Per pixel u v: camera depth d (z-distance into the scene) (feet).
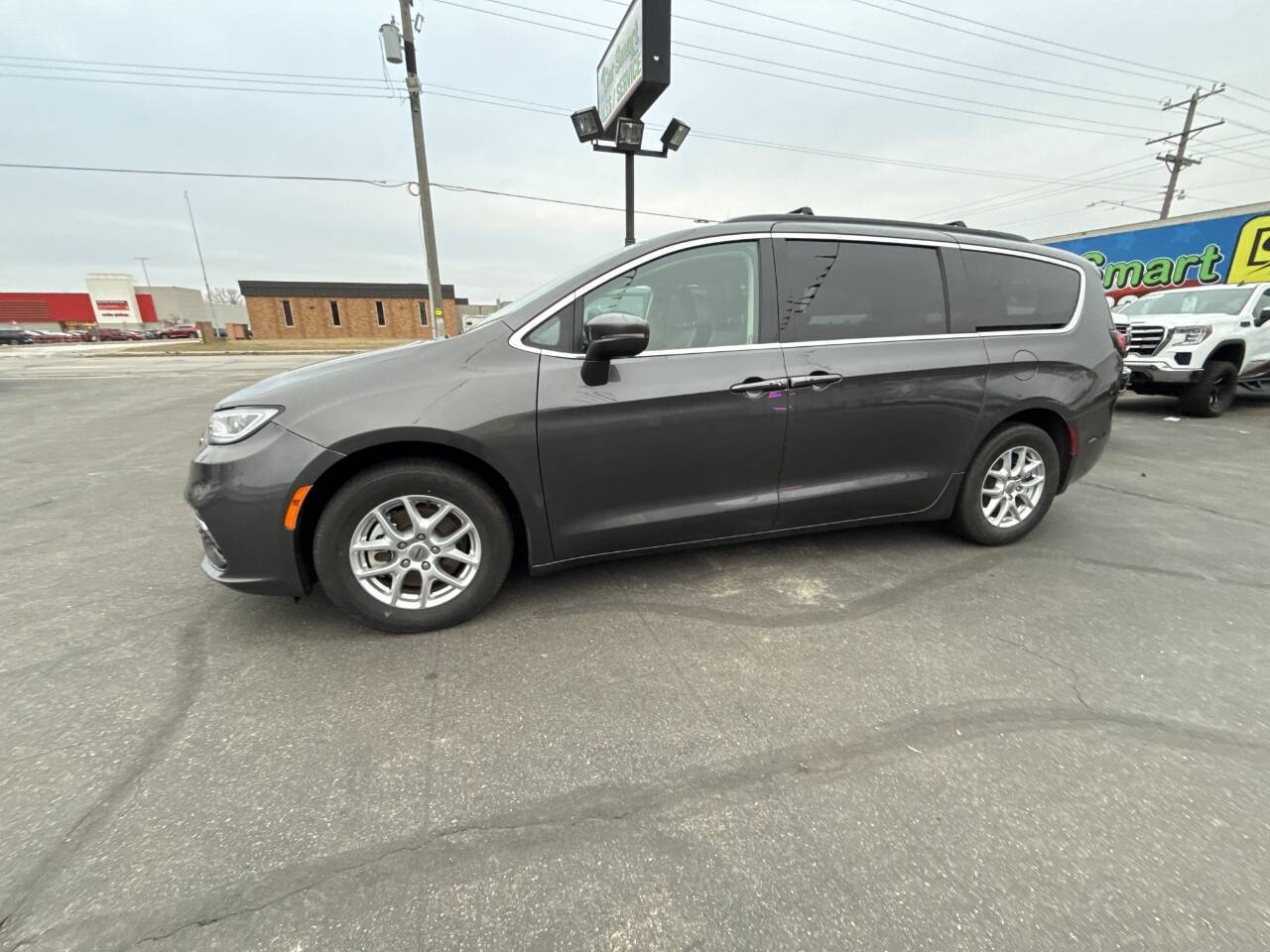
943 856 4.99
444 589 8.50
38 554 11.44
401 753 6.17
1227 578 10.22
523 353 8.26
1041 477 11.32
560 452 8.27
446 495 8.08
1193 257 38.24
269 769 5.95
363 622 8.21
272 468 7.47
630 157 27.50
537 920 4.45
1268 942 4.29
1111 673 7.54
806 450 9.51
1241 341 26.07
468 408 7.84
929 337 10.09
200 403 33.71
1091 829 5.24
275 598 9.49
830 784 5.75
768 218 9.68
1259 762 6.06
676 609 9.09
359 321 163.53
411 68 51.26
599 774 5.89
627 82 25.99
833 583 9.94
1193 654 7.98
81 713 6.77
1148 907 4.54
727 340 9.06
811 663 7.72
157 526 13.12
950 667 7.65
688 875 4.82
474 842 5.12
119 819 5.32
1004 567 10.58
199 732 6.47
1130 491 15.48
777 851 5.03
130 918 4.43
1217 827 5.26
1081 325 11.32
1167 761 6.07
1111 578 10.19
